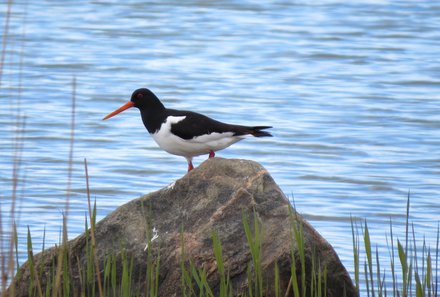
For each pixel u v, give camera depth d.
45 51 27.17
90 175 16.55
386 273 11.83
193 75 25.16
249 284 8.54
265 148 18.67
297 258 9.02
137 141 18.98
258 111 21.47
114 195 15.53
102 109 21.53
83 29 30.42
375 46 28.72
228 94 23.11
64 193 15.41
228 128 12.16
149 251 8.71
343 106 22.00
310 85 24.19
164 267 9.33
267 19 32.59
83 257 9.57
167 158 17.83
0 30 29.48
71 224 13.76
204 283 8.61
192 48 28.59
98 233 9.65
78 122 20.25
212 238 9.09
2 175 16.27
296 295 8.50
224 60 27.14
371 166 17.50
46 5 33.75
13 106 21.31
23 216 14.02
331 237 13.38
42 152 17.92
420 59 26.98
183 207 9.69
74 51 27.41
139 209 9.73
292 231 9.13
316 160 17.92
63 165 17.12
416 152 18.50
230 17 32.97
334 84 24.28
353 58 27.30
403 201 15.30
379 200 15.35
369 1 35.47
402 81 24.58
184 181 9.82
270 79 24.86
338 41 29.41
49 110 21.11
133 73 25.23
